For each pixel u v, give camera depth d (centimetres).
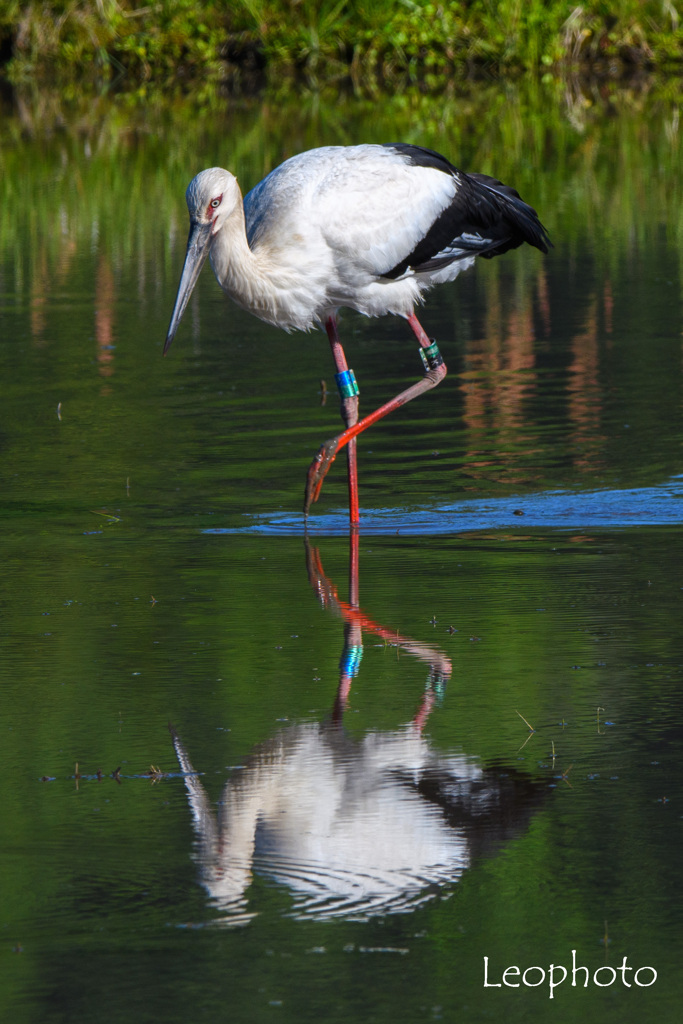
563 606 970
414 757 755
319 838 681
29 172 2892
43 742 777
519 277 2144
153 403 1556
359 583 1030
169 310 1995
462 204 1274
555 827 688
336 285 1243
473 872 654
